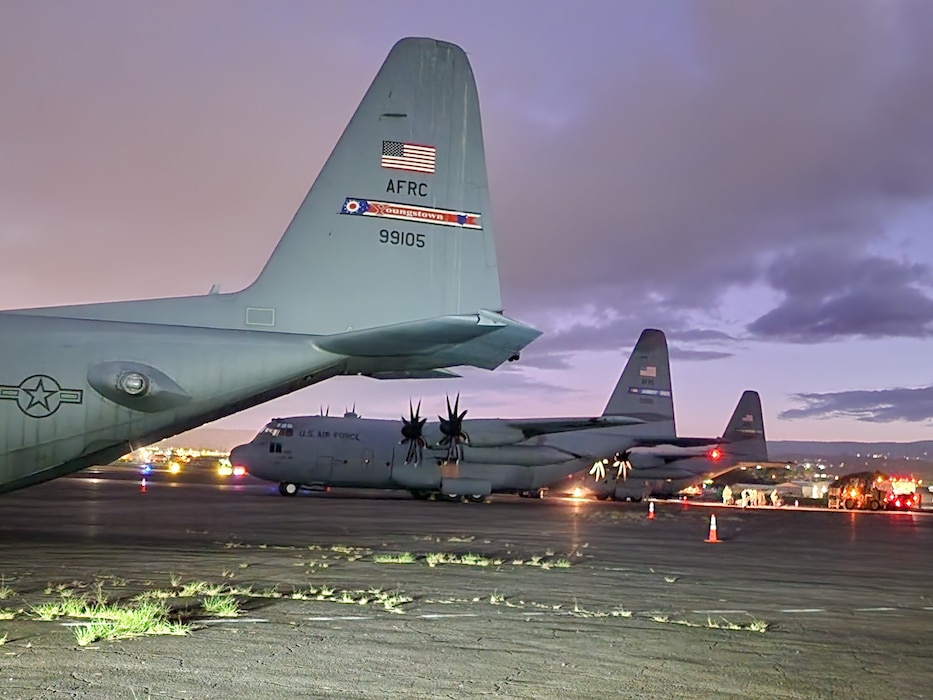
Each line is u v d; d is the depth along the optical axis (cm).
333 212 1288
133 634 809
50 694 608
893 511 5647
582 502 4938
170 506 3041
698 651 841
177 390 1219
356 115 1302
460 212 1307
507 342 1241
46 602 959
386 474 4175
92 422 1213
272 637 825
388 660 752
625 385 5031
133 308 1272
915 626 1048
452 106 1320
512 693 659
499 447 4359
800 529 3055
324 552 1619
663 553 1906
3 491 1251
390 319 1276
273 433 4100
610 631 928
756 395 6097
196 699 611
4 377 1194
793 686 713
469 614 999
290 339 1260
